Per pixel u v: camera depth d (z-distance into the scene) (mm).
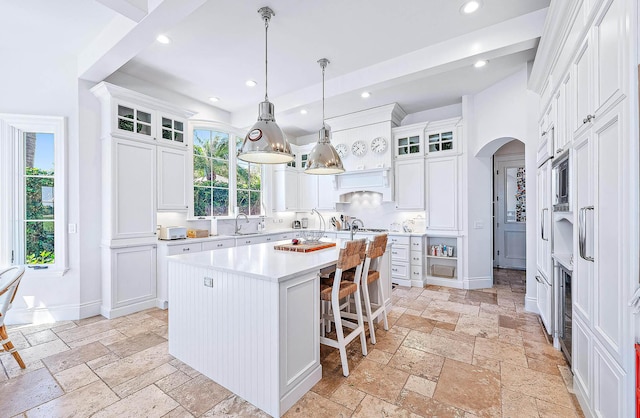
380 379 2133
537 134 3389
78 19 2697
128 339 2793
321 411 1798
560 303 2451
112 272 3365
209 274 2160
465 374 2184
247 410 1821
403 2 2426
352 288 2436
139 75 3752
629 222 1218
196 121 4598
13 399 1893
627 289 1233
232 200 5293
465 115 4449
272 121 2664
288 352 1847
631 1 1184
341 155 5406
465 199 4527
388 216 5504
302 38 2943
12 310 3133
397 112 5020
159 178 3818
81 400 1892
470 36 2871
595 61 1552
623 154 1252
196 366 2258
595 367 1565
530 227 3508
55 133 3291
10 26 2793
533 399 1895
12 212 3195
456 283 4633
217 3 2414
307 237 3527
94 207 3455
